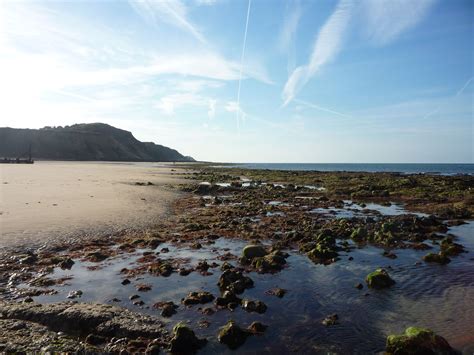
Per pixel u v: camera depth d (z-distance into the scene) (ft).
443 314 35.45
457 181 172.24
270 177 259.39
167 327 32.14
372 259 54.65
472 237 69.72
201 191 153.38
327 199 128.98
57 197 115.34
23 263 49.60
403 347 28.04
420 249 60.34
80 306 34.94
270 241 65.26
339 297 39.75
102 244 60.95
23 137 653.30
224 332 30.35
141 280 44.34
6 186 145.59
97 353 27.71
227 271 44.55
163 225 77.87
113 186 162.50
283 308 36.78
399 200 128.47
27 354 26.27
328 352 28.76
